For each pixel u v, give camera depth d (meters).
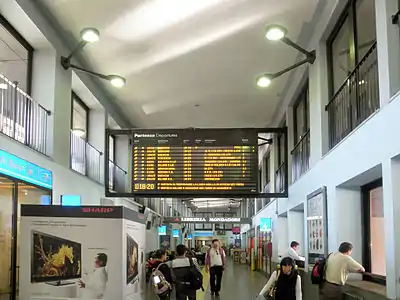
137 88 10.69
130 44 8.35
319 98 7.94
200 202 37.16
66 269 4.26
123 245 4.26
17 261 6.10
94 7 7.08
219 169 9.62
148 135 9.84
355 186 6.95
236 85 10.56
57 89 7.82
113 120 12.15
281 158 13.98
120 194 9.84
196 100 11.62
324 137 7.84
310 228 8.55
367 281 6.59
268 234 17.17
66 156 8.23
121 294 4.20
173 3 6.98
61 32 7.88
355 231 6.94
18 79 7.38
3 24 6.77
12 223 6.09
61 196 7.88
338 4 6.84
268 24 7.68
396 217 4.87
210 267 11.75
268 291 5.43
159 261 7.39
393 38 5.09
